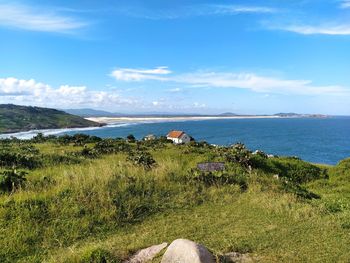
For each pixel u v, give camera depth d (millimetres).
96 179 15641
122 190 15023
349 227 12742
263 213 14195
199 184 17250
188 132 174875
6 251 10625
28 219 12297
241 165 26000
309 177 28938
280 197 16547
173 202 15125
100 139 47594
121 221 13094
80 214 13039
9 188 15094
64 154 29156
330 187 26266
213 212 14359
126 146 38750
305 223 13055
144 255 9906
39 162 25203
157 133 156375
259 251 10391
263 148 107188
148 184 16188
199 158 27906
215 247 10680
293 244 11008
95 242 11445
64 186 14789
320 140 136375
